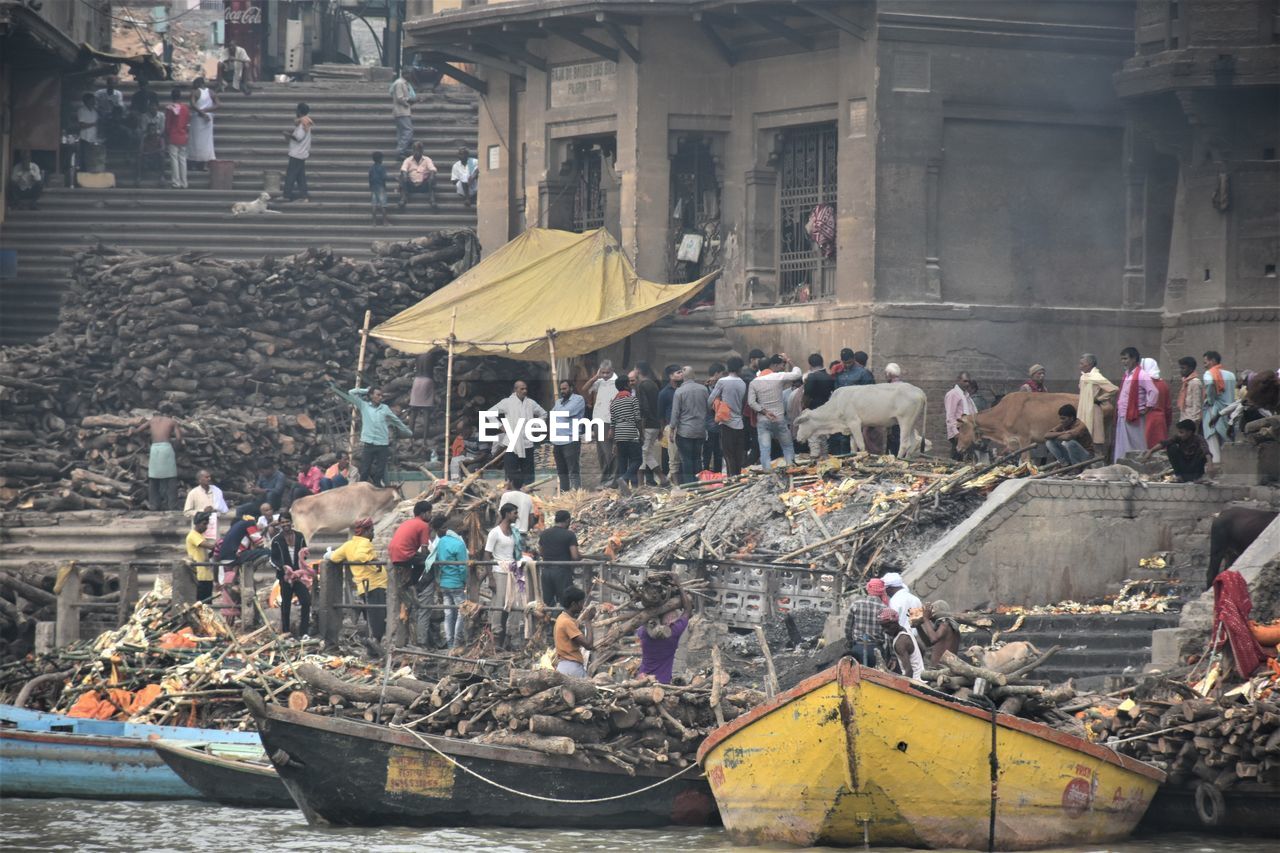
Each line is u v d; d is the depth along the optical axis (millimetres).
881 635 66188
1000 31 119875
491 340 114875
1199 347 118312
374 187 141125
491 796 64125
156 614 91312
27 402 121938
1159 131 118375
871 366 117625
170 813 69938
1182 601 84000
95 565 104688
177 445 115625
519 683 64938
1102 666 78250
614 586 82438
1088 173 123125
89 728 76000
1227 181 115750
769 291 127188
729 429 101312
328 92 158125
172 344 123750
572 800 64438
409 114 148750
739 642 82688
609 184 131875
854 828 58781
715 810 66312
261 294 126250
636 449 105562
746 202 127250
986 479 90625
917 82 119125
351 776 63750
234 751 73375
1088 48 121875
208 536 97750
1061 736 59656
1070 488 86750
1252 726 60344
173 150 146500
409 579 86438
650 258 126562
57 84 146125
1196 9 113562
